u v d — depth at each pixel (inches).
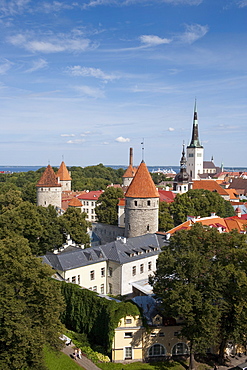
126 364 1690.5
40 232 2704.2
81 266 2215.8
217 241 1652.3
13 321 1261.1
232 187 6914.4
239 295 1496.1
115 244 2464.3
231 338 1569.9
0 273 1402.6
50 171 4244.6
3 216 2647.6
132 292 2348.7
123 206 3799.2
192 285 1542.8
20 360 1267.2
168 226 3435.0
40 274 1448.1
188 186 5447.8
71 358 1665.8
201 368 1686.8
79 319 1910.7
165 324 1754.4
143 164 2955.2
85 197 5442.9
